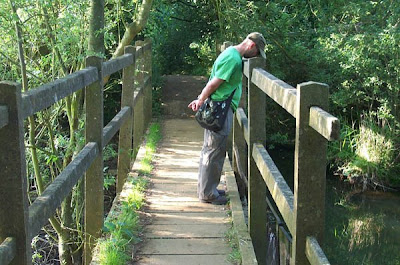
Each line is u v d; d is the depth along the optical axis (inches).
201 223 177.8
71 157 262.4
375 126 381.1
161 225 175.9
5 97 87.3
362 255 268.1
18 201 90.3
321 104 92.2
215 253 154.4
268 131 441.4
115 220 172.4
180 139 315.3
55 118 276.1
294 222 97.5
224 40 394.6
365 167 370.9
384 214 324.8
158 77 438.3
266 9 394.0
